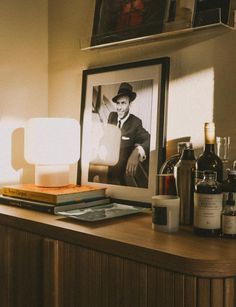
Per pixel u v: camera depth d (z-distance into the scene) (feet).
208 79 4.92
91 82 6.06
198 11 4.90
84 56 6.26
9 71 6.29
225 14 4.70
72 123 5.84
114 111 5.76
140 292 3.68
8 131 6.32
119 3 5.69
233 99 4.72
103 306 3.99
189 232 4.16
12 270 4.98
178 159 4.83
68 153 5.79
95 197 5.56
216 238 3.93
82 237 4.13
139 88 5.49
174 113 5.23
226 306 3.32
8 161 6.34
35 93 6.63
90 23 6.12
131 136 5.55
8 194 5.76
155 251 3.54
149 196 5.30
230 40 4.74
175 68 5.22
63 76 6.56
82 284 4.17
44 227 4.53
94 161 5.98
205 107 4.96
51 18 6.68
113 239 3.87
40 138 5.65
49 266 4.41
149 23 5.30
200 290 3.31
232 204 3.95
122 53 5.78
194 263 3.30
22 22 6.41
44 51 6.72
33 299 4.70
